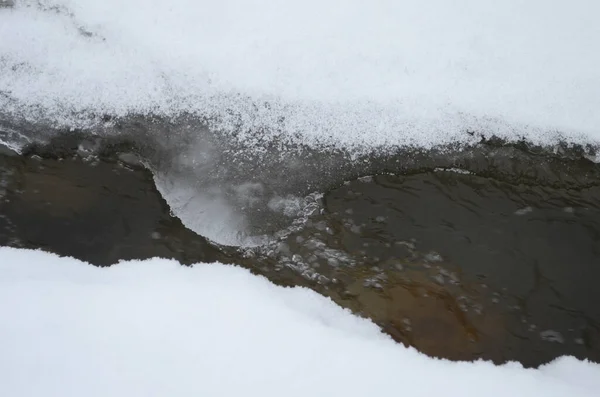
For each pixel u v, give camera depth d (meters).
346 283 2.78
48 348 2.23
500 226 2.99
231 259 2.81
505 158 3.08
